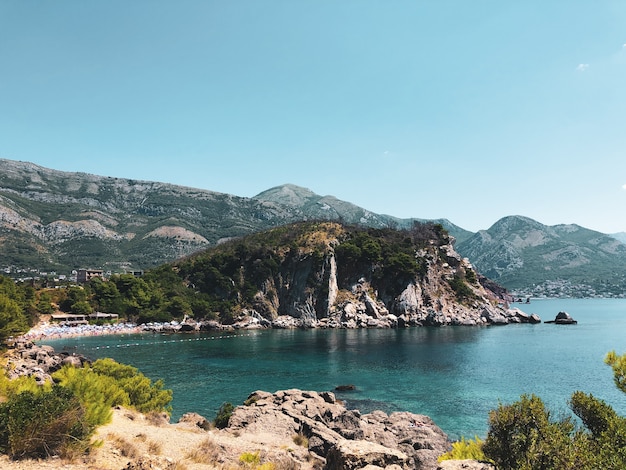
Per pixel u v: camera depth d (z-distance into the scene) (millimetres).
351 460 17172
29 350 69875
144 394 36969
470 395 59375
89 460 14852
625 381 16812
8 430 14117
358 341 117875
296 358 90438
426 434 38125
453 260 191875
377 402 56125
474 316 169125
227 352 98750
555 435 13188
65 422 15156
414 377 71312
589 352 96500
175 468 16672
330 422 41594
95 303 151625
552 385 64750
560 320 170500
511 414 14562
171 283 168875
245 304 164750
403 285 169750
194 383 66625
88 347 105125
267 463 21000
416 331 144000
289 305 167625
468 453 17594
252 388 63438
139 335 131250
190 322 150375
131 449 17375
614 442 13414
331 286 166125
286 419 36719
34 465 13273
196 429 30594
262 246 180000
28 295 136875
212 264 176375
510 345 108438
